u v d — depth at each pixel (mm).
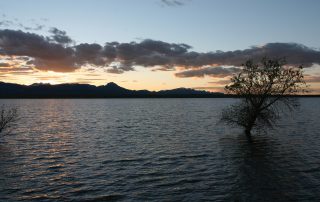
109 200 22469
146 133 59219
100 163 33719
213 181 26734
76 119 96438
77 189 24844
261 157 35562
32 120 90750
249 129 51031
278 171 29562
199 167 31578
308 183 25766
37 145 45469
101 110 156000
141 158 36094
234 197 22891
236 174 28766
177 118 96375
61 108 180125
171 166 32156
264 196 23031
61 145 45500
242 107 50625
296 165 31688
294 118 85438
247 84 47781
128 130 64875
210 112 126375
